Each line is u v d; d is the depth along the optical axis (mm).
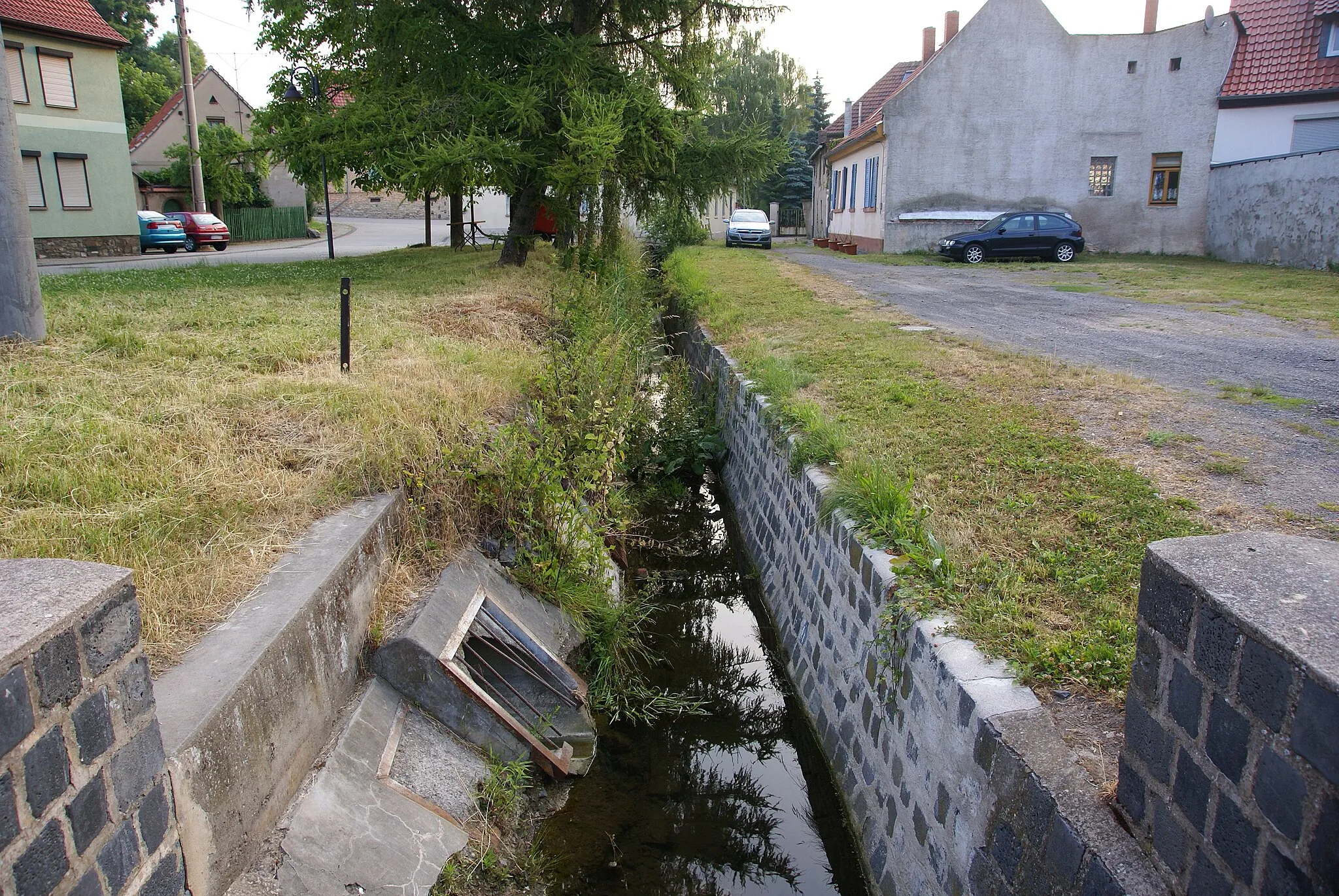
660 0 14797
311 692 3551
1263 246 20484
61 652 1747
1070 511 4496
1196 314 11125
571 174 13062
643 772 4902
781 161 15742
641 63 15742
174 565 3629
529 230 15828
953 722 3217
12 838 1597
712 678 5941
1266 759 1745
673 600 7102
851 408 6629
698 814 4594
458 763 4211
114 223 24375
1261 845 1761
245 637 3232
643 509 8977
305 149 13797
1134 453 5246
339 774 3559
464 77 13945
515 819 4242
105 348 6895
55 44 22562
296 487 4648
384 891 3281
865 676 4340
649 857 4250
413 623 4340
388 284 12656
